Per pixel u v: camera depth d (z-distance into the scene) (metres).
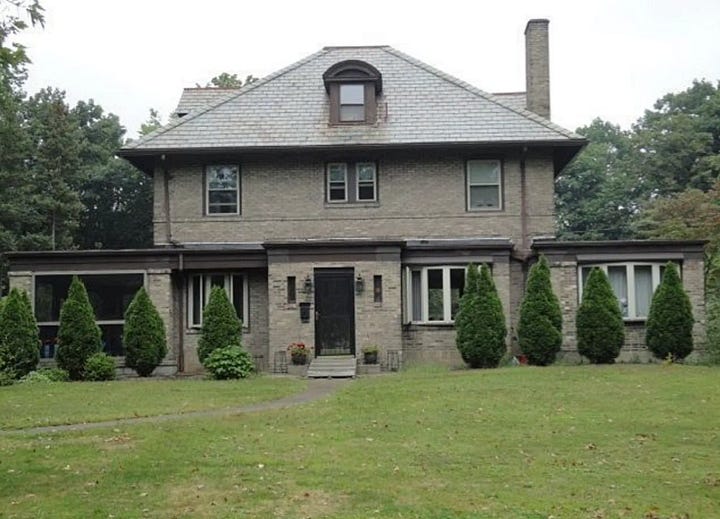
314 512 8.54
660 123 58.41
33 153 48.31
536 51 28.88
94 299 24.94
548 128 25.89
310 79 28.16
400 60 28.89
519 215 25.73
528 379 18.55
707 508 8.71
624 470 10.36
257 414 14.58
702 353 23.28
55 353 23.28
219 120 26.56
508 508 8.65
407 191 25.94
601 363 22.39
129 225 53.34
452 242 25.03
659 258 24.00
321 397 17.16
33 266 24.03
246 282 25.02
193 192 26.02
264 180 26.06
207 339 22.45
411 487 9.50
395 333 23.48
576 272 24.19
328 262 23.73
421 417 14.06
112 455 11.20
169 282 24.23
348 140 25.70
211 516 8.43
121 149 25.42
